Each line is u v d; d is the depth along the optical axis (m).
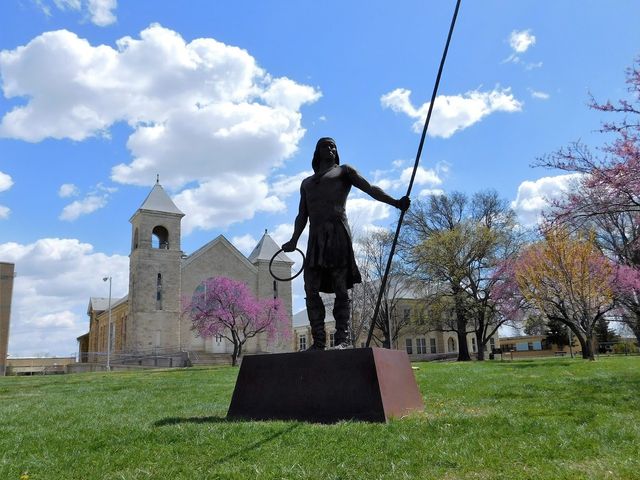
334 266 7.41
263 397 6.89
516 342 86.31
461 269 44.47
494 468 4.18
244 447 5.01
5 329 49.47
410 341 70.94
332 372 6.46
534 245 33.09
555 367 17.83
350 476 4.12
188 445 5.20
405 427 5.58
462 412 6.82
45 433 6.43
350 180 7.57
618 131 16.19
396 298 56.47
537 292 31.59
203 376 20.83
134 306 56.12
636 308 33.81
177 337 57.19
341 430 5.50
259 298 62.97
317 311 7.46
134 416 7.90
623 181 15.79
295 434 5.41
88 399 11.62
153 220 58.97
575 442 4.89
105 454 5.04
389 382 6.49
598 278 27.22
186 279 60.12
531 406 7.44
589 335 26.02
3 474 4.55
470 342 76.44
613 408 7.01
